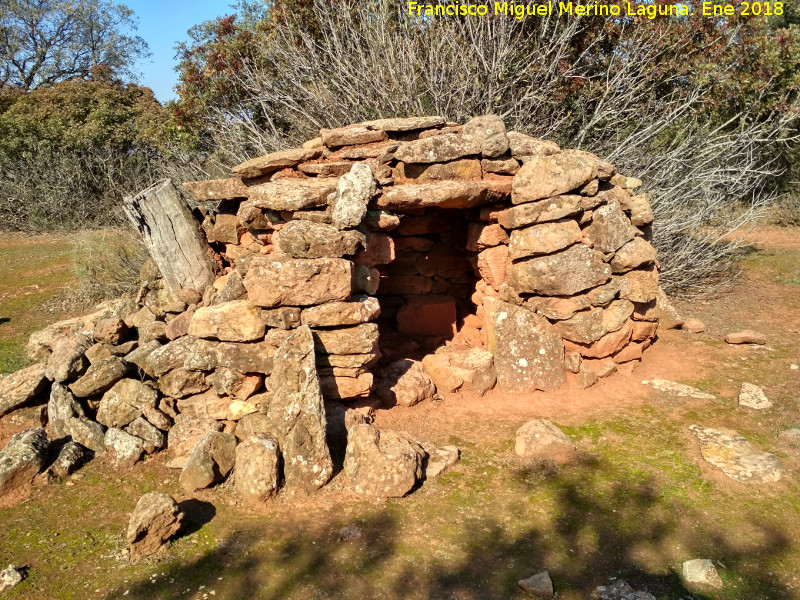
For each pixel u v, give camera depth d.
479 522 4.39
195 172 11.26
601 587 3.74
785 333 8.23
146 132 14.23
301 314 5.25
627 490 4.75
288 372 4.87
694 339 8.05
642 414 5.95
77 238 12.68
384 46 9.93
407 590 3.75
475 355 6.54
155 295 7.05
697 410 6.01
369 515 4.47
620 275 6.54
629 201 6.86
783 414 5.86
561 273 6.12
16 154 19.61
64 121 19.83
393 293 7.68
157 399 5.65
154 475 5.14
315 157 6.20
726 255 11.84
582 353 6.53
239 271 6.05
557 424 5.77
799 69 12.18
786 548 4.10
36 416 5.89
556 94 10.49
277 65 11.05
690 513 4.46
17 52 28.09
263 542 4.20
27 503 4.79
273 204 5.52
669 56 11.35
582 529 4.31
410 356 7.16
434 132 6.34
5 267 12.97
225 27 12.33
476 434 5.61
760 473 4.90
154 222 6.40
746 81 11.65
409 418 5.84
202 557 4.08
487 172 6.31
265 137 10.70
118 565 4.05
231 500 4.70
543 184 6.02
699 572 3.82
